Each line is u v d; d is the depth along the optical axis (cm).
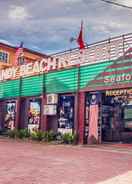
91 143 2036
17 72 2780
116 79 1842
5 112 2906
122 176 913
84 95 2066
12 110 2803
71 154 1450
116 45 1895
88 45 2089
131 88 1769
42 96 2412
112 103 2214
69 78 2198
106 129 2194
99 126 2094
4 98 2909
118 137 2238
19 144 2011
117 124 2239
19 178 854
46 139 2227
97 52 2012
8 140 2383
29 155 1377
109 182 830
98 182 827
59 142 2109
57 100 2308
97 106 2095
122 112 2241
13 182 801
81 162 1183
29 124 2569
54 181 828
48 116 2383
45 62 2452
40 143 2133
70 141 2058
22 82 2691
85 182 823
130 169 1040
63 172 962
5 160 1191
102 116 2162
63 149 1703
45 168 1029
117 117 2250
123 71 1808
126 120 2212
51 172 959
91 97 2088
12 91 2806
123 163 1181
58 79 2298
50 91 2359
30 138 2388
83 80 2080
